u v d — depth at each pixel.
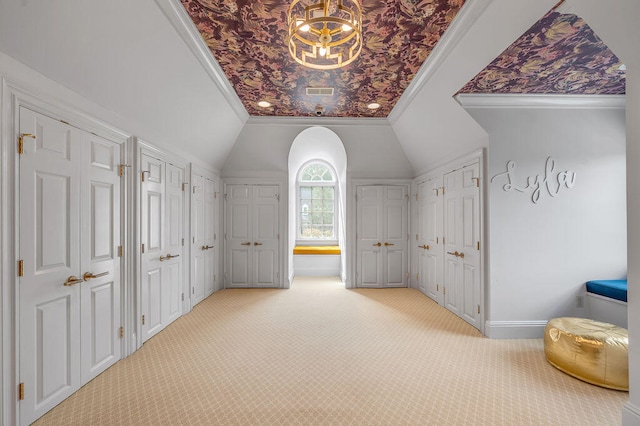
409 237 5.79
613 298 3.02
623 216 3.35
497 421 1.96
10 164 1.76
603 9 1.57
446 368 2.65
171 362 2.73
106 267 2.57
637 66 1.67
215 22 2.44
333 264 6.84
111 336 2.64
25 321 1.84
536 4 1.92
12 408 1.76
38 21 1.68
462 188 3.91
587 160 3.36
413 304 4.64
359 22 1.84
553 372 2.58
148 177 3.16
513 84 3.03
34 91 1.88
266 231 5.66
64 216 2.13
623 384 2.28
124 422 1.92
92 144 2.40
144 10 2.09
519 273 3.33
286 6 2.23
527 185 3.33
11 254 1.76
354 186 5.73
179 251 3.92
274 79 3.50
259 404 2.12
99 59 2.14
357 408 2.09
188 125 3.69
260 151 5.35
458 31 2.46
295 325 3.71
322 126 4.96
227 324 3.73
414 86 3.59
